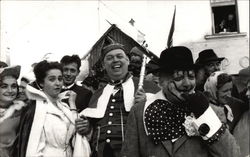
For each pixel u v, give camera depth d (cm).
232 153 275
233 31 1480
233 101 430
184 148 286
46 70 406
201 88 466
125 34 957
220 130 277
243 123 426
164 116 295
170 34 516
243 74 450
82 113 407
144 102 314
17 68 446
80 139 395
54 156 385
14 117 433
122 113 393
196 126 281
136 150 308
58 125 393
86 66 705
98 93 421
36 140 384
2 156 414
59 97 422
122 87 408
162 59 301
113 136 385
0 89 438
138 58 525
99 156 385
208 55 534
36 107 397
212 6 1483
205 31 1420
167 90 299
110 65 411
